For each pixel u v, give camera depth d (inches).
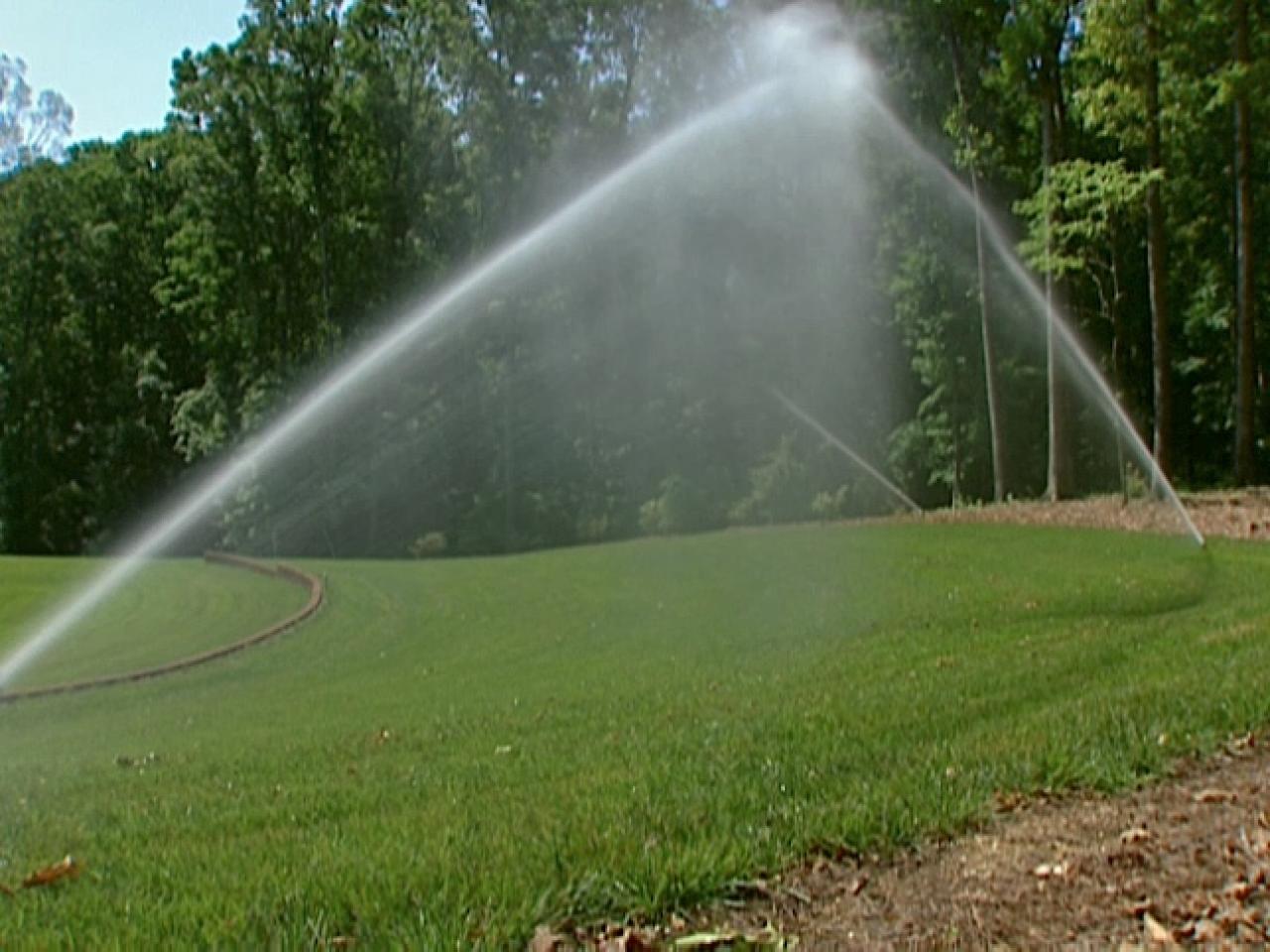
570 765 222.7
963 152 911.7
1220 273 1107.3
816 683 310.5
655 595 630.5
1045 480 1150.3
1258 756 191.2
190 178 1512.1
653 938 125.1
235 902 138.9
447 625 620.4
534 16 1370.6
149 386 1715.1
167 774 268.2
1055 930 126.6
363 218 1497.3
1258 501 679.7
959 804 163.8
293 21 1446.9
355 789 220.2
